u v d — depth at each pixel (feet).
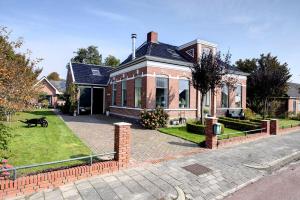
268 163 23.36
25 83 32.24
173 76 53.06
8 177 15.06
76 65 80.33
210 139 28.84
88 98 74.23
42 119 41.45
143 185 16.75
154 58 49.29
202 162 22.79
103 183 16.85
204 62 43.09
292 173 20.84
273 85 62.75
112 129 40.73
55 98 113.60
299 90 93.40
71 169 17.11
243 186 17.53
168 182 17.47
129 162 21.81
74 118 59.16
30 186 15.03
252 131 41.22
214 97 61.98
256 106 80.64
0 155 18.69
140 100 51.88
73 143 28.84
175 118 52.01
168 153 25.75
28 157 21.99
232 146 30.78
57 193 15.02
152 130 41.83
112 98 68.18
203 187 16.93
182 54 64.64
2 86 22.50
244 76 71.00
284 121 67.46
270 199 15.43
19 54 32.89
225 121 49.49
